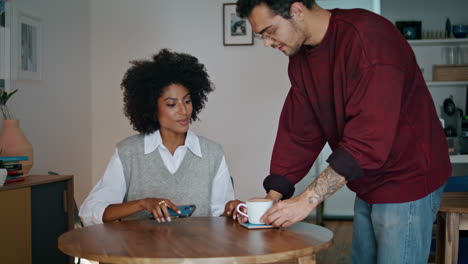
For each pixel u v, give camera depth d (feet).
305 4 5.22
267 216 5.13
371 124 4.90
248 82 15.87
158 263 3.95
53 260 9.73
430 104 5.49
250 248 4.27
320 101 5.71
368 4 16.75
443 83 15.61
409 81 5.20
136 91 6.72
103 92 16.28
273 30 5.20
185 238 4.72
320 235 4.83
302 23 5.27
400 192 5.36
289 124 6.15
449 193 8.04
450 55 15.90
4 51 11.45
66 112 14.67
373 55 4.96
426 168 5.32
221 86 15.97
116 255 4.08
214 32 15.96
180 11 16.05
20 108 12.32
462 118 15.49
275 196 6.04
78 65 15.42
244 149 15.96
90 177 16.16
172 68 6.81
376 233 5.63
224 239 4.66
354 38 5.08
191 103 6.89
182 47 16.07
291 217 5.01
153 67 6.76
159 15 16.12
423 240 5.47
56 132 14.08
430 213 5.48
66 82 14.69
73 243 4.55
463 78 15.60
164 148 6.67
